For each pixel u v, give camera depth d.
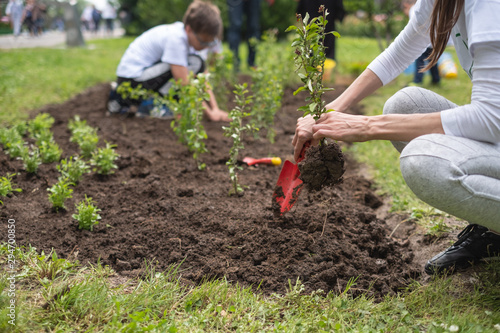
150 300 1.92
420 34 2.15
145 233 2.52
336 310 1.92
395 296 2.09
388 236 2.68
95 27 30.09
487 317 1.88
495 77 1.70
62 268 2.11
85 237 2.47
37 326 1.74
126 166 3.55
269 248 2.38
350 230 2.55
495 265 2.19
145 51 4.77
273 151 4.02
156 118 4.85
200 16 4.34
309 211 2.69
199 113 3.54
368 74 2.31
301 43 1.98
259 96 4.54
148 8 18.95
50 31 30.58
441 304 1.99
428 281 2.23
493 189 1.76
